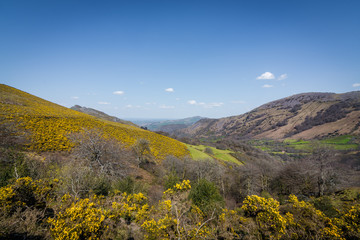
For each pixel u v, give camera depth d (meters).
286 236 6.82
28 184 6.99
